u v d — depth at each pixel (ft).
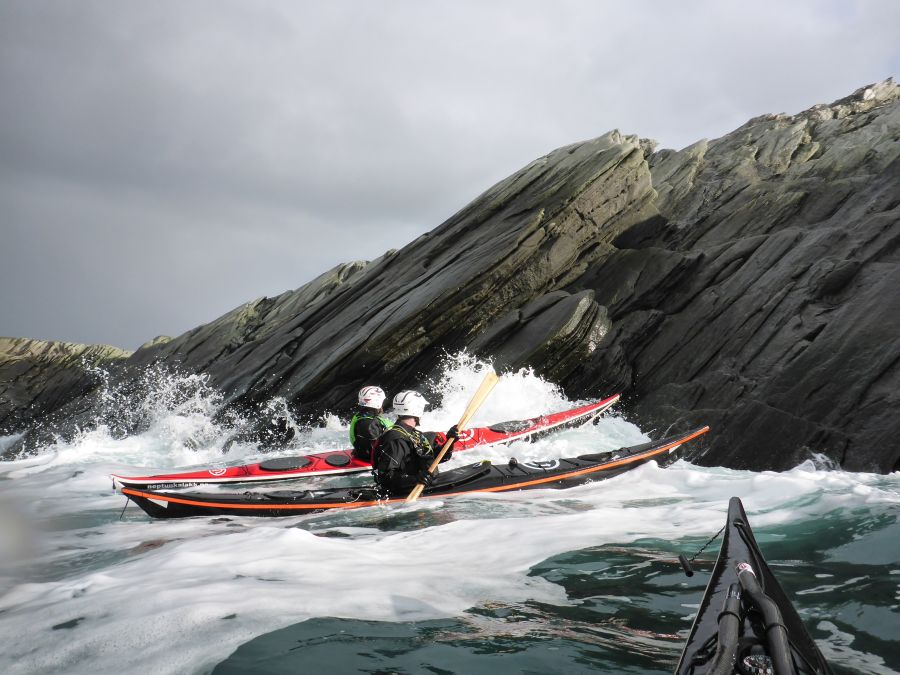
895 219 31.60
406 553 11.94
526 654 7.00
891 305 26.53
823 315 29.43
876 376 24.48
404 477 17.61
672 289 38.09
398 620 8.16
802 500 14.43
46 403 74.18
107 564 12.72
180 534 15.34
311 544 12.71
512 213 43.86
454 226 48.34
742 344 31.35
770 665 4.59
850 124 49.37
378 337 38.55
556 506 16.06
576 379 36.09
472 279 38.60
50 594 10.21
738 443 25.96
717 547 11.36
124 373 65.77
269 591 9.42
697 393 30.45
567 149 48.29
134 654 7.40
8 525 16.70
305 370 42.75
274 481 21.45
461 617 8.25
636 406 33.01
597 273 41.47
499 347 37.37
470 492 18.11
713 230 42.63
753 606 5.44
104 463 32.71
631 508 15.42
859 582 8.72
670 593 8.95
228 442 39.29
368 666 6.79
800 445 24.31
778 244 35.40
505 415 33.19
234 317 64.95
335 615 8.36
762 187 44.19
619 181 42.68
